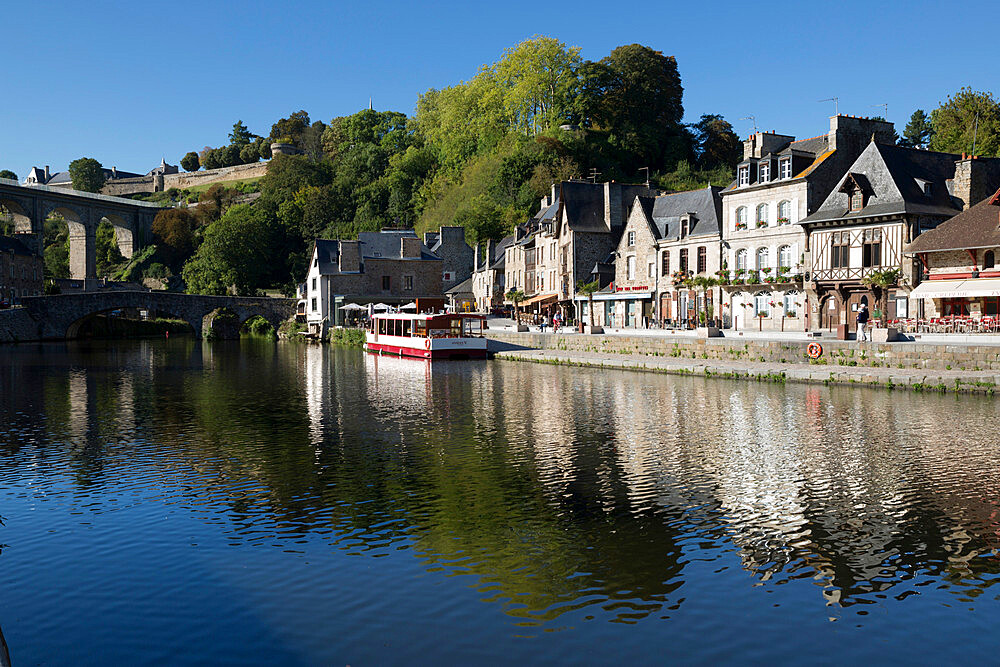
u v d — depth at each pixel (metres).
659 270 54.06
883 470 16.56
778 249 45.94
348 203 123.31
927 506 13.98
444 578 11.02
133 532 13.12
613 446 19.64
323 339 72.75
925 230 39.50
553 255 63.78
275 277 115.06
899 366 29.59
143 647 9.15
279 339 78.44
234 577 11.12
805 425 21.75
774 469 16.88
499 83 109.31
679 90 102.25
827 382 29.94
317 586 10.78
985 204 36.34
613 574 11.08
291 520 13.73
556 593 10.47
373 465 17.88
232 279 109.19
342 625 9.62
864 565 11.29
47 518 13.94
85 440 21.16
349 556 11.90
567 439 20.67
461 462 18.08
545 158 89.81
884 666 8.52
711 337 38.78
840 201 43.09
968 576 10.84
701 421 22.88
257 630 9.51
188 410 26.86
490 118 110.50
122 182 175.88
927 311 37.81
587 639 9.20
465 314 50.25
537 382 34.03
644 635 9.27
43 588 10.82
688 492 15.19
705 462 17.67
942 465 16.84
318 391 32.31
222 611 10.04
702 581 10.80
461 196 99.31
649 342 40.50
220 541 12.64
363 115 149.75
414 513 14.06
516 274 72.12
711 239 50.00
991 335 32.44
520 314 66.75
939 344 28.44
